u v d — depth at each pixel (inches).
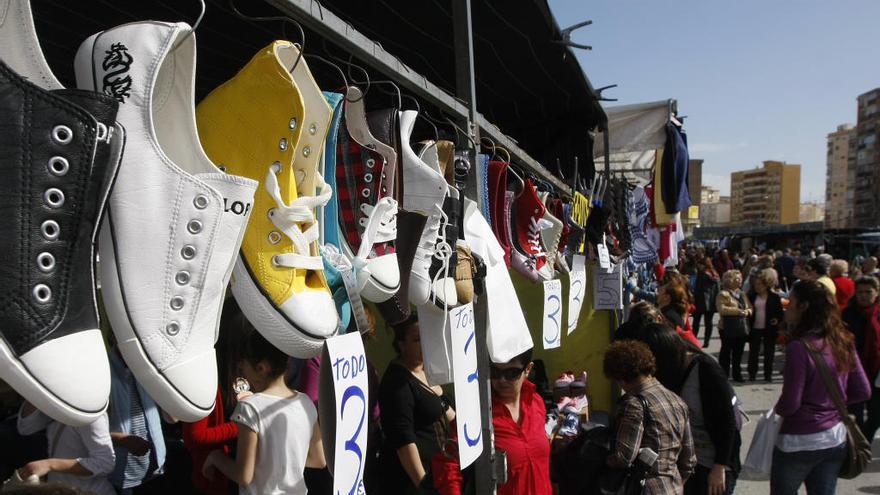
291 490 68.5
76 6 72.7
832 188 4244.6
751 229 1675.7
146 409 89.9
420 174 54.9
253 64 36.4
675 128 222.8
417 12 91.4
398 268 50.4
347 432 38.5
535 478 94.9
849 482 199.5
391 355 135.4
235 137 37.1
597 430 113.0
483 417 73.7
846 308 220.1
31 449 97.7
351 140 51.9
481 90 136.4
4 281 23.3
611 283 173.2
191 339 30.6
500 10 90.5
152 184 29.6
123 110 29.5
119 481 86.0
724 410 125.0
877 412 211.6
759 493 191.6
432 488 89.4
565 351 183.9
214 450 76.8
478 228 70.2
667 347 131.7
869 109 3191.4
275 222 36.5
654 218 272.4
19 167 23.9
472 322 63.6
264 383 71.3
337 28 42.3
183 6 74.7
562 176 145.9
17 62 26.6
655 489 107.0
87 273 26.1
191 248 30.4
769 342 342.3
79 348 25.0
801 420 134.7
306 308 36.5
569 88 135.5
